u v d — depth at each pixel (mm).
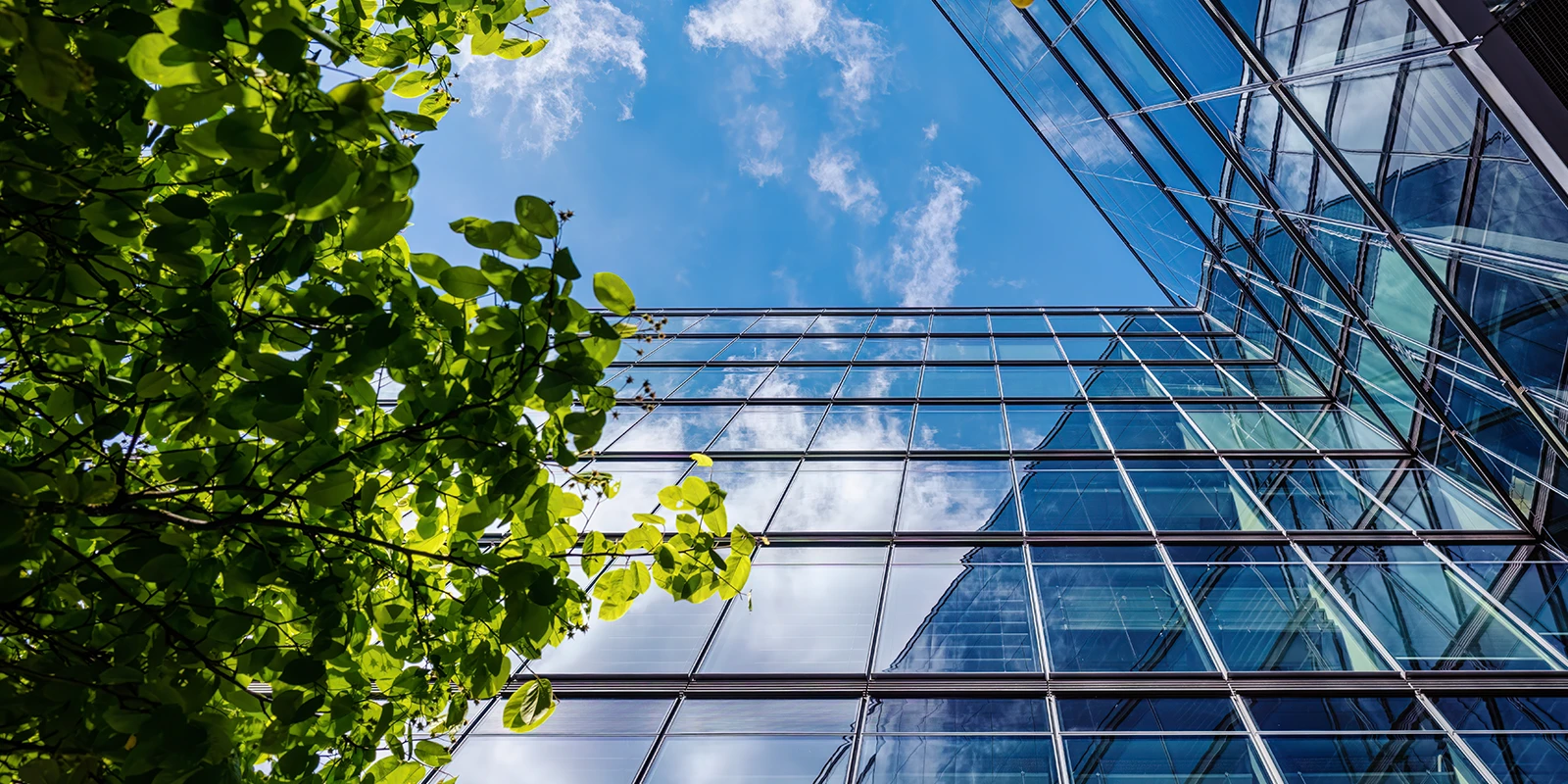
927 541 9164
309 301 2516
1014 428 12758
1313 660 6879
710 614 8008
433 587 3172
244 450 2662
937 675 6996
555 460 2754
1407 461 10820
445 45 3398
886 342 18047
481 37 3432
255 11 1855
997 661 7098
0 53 1940
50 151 2131
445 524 3395
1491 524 9062
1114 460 11305
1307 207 9211
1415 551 8570
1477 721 6078
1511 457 8820
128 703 2328
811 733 6438
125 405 2486
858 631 7660
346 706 2939
